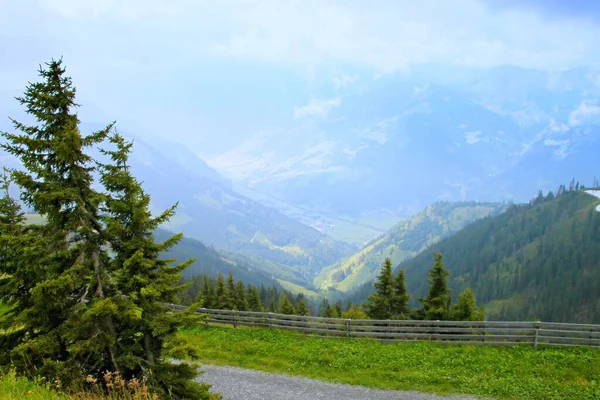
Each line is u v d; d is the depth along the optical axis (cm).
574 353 2303
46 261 1272
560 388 1962
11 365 1243
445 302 3853
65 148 1209
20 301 1369
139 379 1381
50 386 1189
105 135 1368
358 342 2636
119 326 1433
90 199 1318
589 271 18600
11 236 1236
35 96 1227
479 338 2506
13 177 1258
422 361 2317
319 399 1956
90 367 1340
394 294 4100
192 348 1491
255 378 2192
